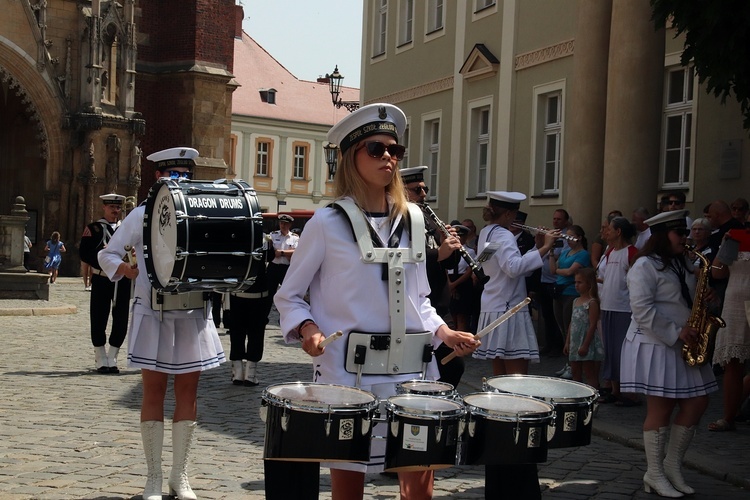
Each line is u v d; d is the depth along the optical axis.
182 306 6.43
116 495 6.40
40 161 37.59
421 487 4.36
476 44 22.20
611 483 7.19
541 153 20.00
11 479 6.73
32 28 35.12
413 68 25.94
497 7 21.61
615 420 9.64
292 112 70.06
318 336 4.11
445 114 24.16
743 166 14.35
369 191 4.36
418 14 25.70
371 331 4.25
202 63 40.47
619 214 12.23
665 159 16.23
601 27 16.25
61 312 20.81
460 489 6.88
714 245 11.03
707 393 7.02
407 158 26.34
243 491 6.62
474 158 22.84
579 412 4.29
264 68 71.69
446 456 3.88
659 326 6.90
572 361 10.88
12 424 8.70
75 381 11.48
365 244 4.23
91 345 15.34
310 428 3.83
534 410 4.06
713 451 8.18
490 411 4.00
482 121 22.73
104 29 35.88
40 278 22.61
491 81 21.86
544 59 19.64
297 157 70.31
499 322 4.29
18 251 22.91
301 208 70.50
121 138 36.34
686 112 15.77
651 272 7.02
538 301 15.21
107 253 6.61
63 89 35.88
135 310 6.50
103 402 10.04
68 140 36.00
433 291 6.78
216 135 40.91
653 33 14.30
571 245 13.52
